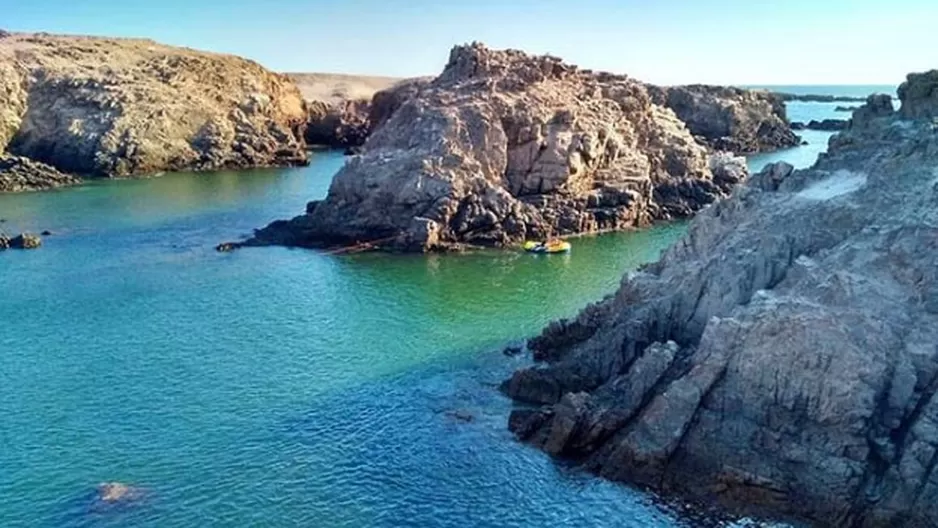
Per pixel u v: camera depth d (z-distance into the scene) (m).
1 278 85.31
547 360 61.06
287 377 59.25
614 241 101.31
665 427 43.94
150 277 85.81
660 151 122.50
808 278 46.00
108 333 69.06
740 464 41.88
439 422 51.62
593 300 77.25
